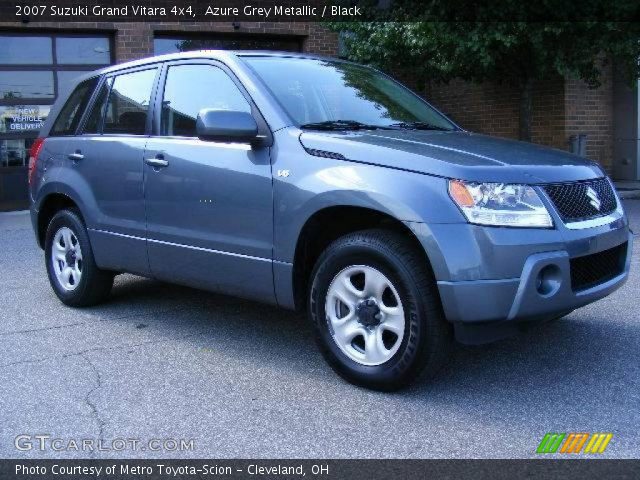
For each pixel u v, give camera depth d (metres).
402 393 3.82
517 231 3.47
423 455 3.13
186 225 4.57
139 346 4.72
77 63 12.61
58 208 5.90
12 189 12.53
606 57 11.90
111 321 5.33
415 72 11.84
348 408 3.64
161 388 3.95
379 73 5.48
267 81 4.43
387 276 3.68
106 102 5.42
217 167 4.36
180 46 13.20
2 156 12.39
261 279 4.20
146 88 5.08
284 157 4.05
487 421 3.46
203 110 4.09
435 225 3.47
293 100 4.38
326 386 3.96
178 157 4.60
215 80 4.62
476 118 14.10
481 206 3.46
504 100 13.47
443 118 5.18
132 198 4.95
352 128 4.34
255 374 4.16
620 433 3.30
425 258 3.62
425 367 3.63
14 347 4.70
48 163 5.77
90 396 3.84
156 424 3.48
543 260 3.47
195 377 4.12
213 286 4.56
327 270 3.92
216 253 4.40
